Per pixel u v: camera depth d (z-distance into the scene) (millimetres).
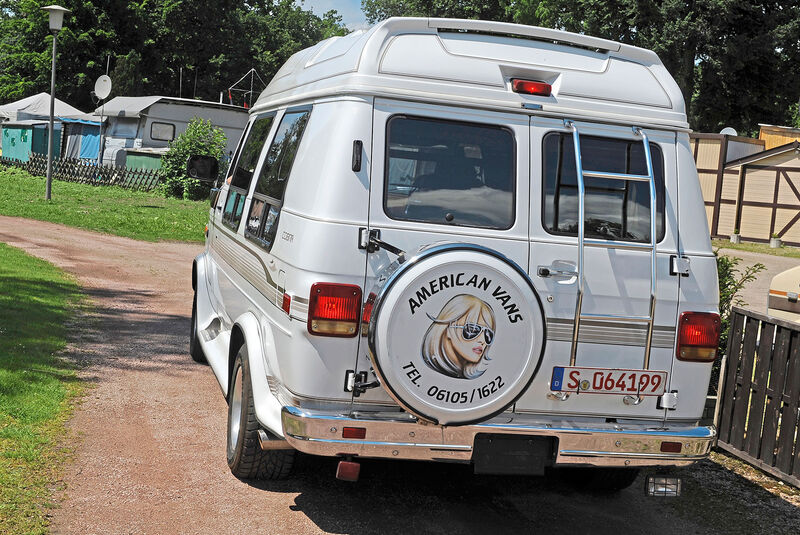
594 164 4477
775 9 42844
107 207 22938
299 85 5418
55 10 22062
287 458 5023
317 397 4152
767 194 30891
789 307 8336
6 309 9102
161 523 4441
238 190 6422
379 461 5781
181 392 6883
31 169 33375
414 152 4258
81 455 5277
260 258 5059
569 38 4527
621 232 4484
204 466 5320
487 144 4352
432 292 3973
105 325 9133
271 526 4535
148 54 60312
